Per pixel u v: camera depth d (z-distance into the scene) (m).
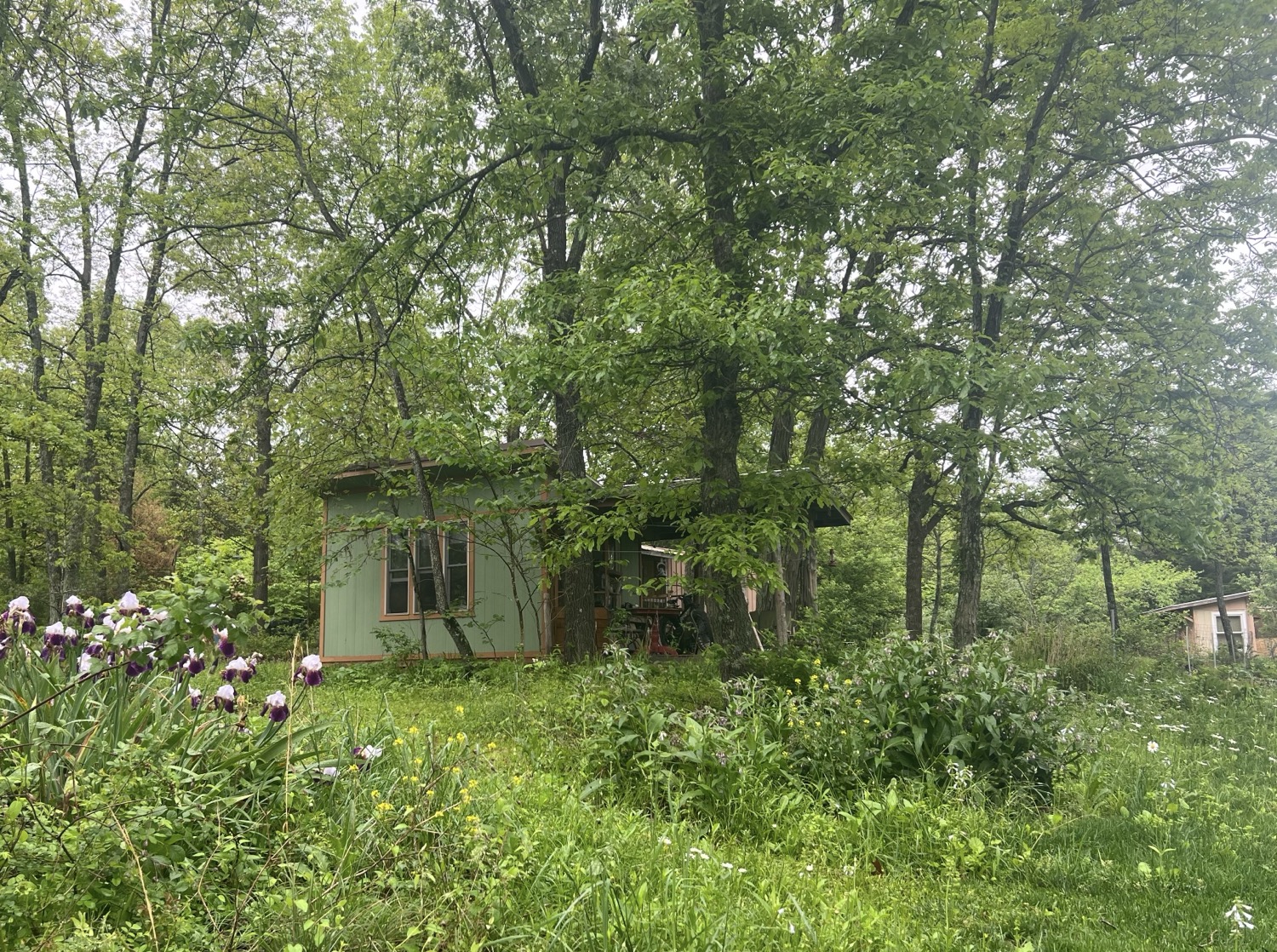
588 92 11.28
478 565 15.80
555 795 5.03
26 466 24.06
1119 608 28.11
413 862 3.32
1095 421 14.27
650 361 9.47
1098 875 4.71
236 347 13.44
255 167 17.78
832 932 3.59
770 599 15.90
